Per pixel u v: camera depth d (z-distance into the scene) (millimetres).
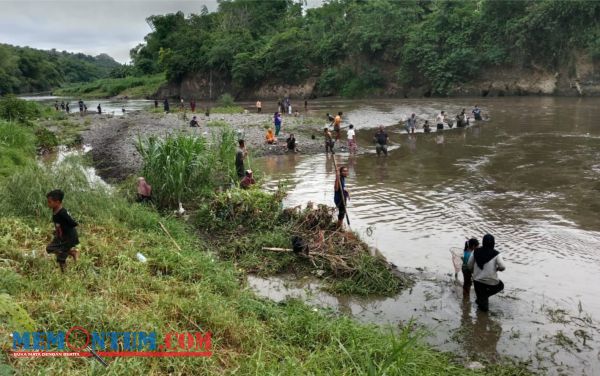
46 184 10305
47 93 115062
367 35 60281
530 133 25172
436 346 6469
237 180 14523
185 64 77688
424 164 18562
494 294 7617
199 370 5055
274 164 19359
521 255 9391
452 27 55719
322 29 70000
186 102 70312
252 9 85562
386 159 19906
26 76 119625
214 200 12031
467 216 11883
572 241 10008
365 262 8680
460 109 39219
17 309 4270
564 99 44500
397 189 14766
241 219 11289
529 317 7172
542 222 11250
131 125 32875
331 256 9125
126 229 9789
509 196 13586
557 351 6297
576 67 47906
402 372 5293
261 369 5102
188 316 6172
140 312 5953
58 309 5535
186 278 7910
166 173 12711
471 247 7883
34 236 8375
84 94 101750
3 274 6102
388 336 6297
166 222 10961
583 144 21297
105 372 4594
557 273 8578
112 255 8047
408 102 49750
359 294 8102
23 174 10484
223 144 16531
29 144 21500
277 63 68000
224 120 34094
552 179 15367
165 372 4949
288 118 35125
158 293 6844
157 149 13281
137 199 12914
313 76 67875
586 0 45750
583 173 16000
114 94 95750
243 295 7469
